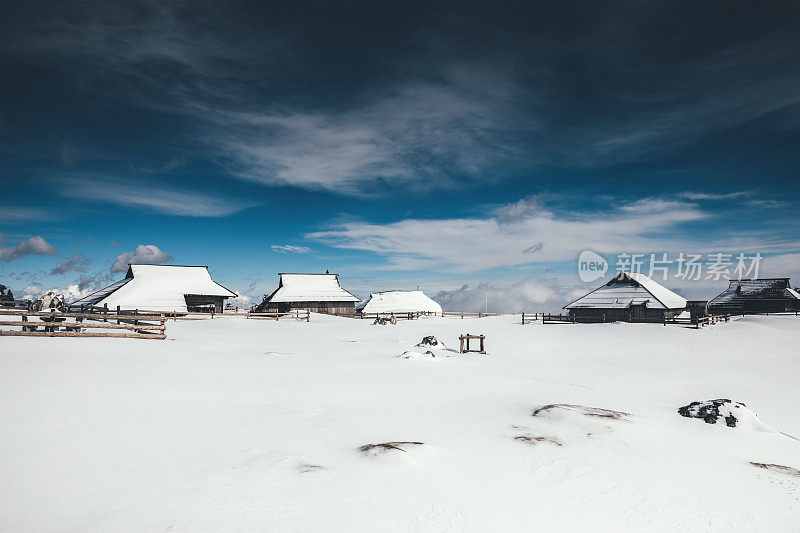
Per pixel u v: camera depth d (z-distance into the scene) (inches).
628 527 190.9
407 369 631.2
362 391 466.3
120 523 169.0
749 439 358.9
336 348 909.8
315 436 296.4
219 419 326.6
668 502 219.5
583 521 194.1
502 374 631.2
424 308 2687.0
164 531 164.9
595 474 251.1
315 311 2336.4
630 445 307.6
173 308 1766.7
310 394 439.5
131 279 1899.6
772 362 797.2
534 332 1403.8
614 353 932.0
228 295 1984.5
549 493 222.7
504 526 184.7
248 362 645.9
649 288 1871.3
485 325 1723.7
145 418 315.0
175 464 234.1
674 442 329.1
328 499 201.0
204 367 567.8
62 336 691.4
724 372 697.6
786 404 503.5
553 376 639.8
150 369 510.3
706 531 191.5
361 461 250.5
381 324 1770.4
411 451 265.4
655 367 738.8
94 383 408.5
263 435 293.0
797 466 296.8
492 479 236.7
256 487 210.1
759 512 213.5
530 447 292.5
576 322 1841.8
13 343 592.7
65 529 162.2
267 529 170.4
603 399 474.6
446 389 493.7
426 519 187.0
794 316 1807.3
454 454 273.1
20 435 260.8
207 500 193.5
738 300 2289.6
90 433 274.2
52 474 211.6
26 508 176.9
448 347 1026.7
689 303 1866.4
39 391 362.0
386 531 174.4
